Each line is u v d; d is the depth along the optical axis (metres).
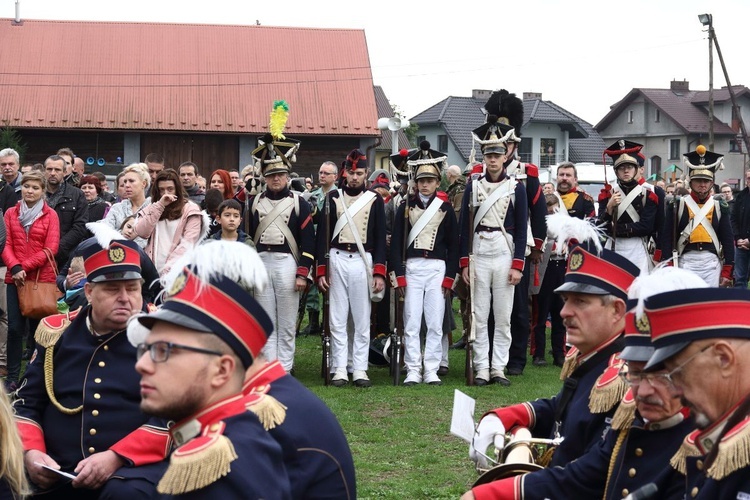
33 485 4.72
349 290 9.94
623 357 3.47
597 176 28.67
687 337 2.99
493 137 9.92
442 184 18.38
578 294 4.30
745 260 15.31
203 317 3.11
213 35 33.38
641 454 3.70
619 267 4.27
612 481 3.78
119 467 4.52
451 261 9.97
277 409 3.46
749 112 55.81
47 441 4.86
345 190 10.05
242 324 3.16
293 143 9.95
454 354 12.00
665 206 11.52
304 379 10.27
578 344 4.35
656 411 3.43
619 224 10.99
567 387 4.47
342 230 9.92
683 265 11.64
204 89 31.55
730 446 2.88
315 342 12.71
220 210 9.50
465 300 10.46
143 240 8.70
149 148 30.77
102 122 30.16
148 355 3.14
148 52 32.41
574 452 4.25
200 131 30.53
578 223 4.30
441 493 6.45
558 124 49.47
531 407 4.80
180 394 3.11
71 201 10.50
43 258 9.67
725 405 2.99
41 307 9.64
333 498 3.53
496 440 4.65
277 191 9.94
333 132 30.70
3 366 10.26
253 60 32.59
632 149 10.98
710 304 2.98
